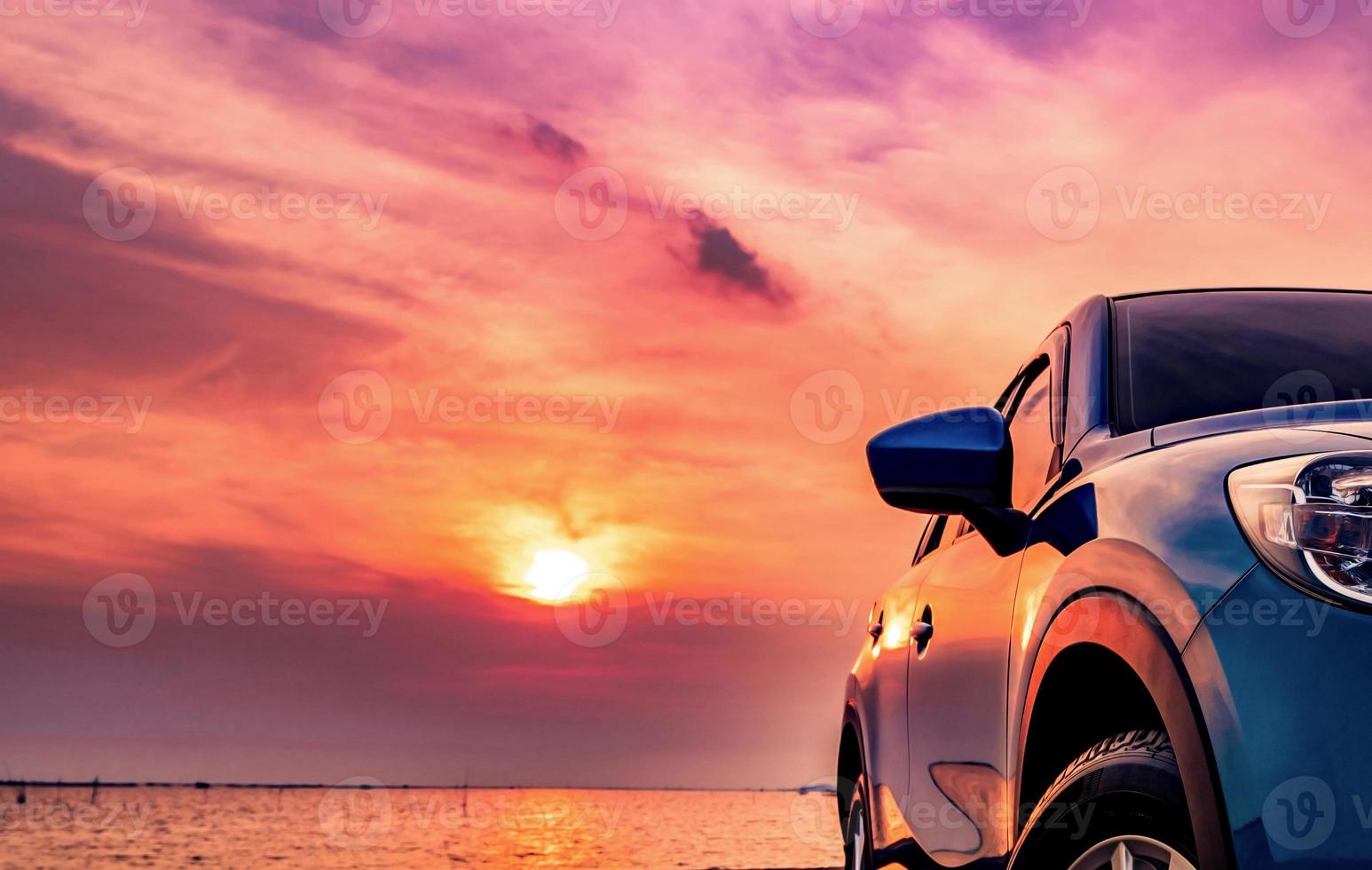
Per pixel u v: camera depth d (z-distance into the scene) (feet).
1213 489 4.80
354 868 319.06
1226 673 4.14
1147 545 4.90
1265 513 4.43
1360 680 3.85
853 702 10.81
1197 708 4.20
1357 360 6.95
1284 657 4.03
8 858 330.75
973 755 6.95
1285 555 4.25
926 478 6.88
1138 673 4.64
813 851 314.35
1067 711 5.82
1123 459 5.96
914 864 8.21
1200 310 7.73
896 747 8.95
